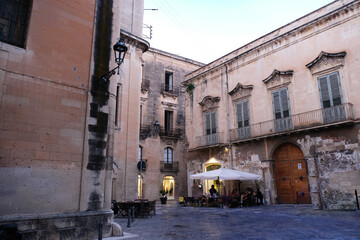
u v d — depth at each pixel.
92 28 10.34
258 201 20.78
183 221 12.70
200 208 19.91
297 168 19.72
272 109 21.22
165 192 28.42
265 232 9.46
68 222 8.42
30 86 8.45
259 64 22.70
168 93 32.66
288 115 20.12
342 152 16.80
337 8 18.11
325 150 17.59
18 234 6.59
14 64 8.23
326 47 18.58
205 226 11.06
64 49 9.42
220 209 18.41
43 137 8.46
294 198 19.58
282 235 8.88
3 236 6.19
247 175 19.58
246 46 24.08
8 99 7.95
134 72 20.11
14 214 7.57
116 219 13.80
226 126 24.55
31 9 8.89
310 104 18.91
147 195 29.25
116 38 11.06
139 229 10.50
